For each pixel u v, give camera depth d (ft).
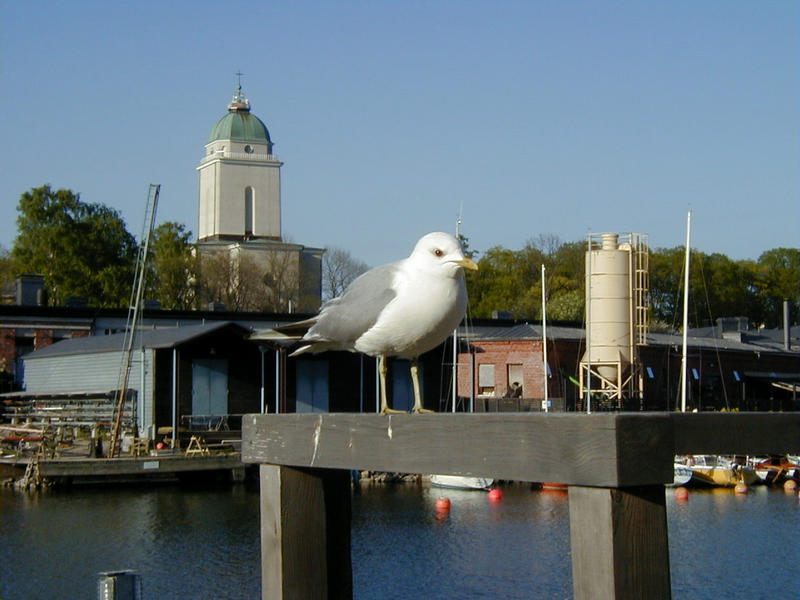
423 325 22.62
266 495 20.29
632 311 151.33
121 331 172.65
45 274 246.47
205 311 177.47
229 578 73.15
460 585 71.51
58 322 168.35
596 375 151.43
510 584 71.77
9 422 153.79
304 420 19.42
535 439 15.37
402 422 17.52
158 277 271.90
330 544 20.33
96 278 248.32
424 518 97.25
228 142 384.06
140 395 129.39
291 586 19.74
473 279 276.00
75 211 256.73
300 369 132.26
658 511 14.87
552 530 90.43
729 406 174.70
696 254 285.02
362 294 23.57
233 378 129.39
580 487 14.90
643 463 14.46
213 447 123.13
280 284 309.22
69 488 114.01
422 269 22.61
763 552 83.10
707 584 73.10
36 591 69.77
